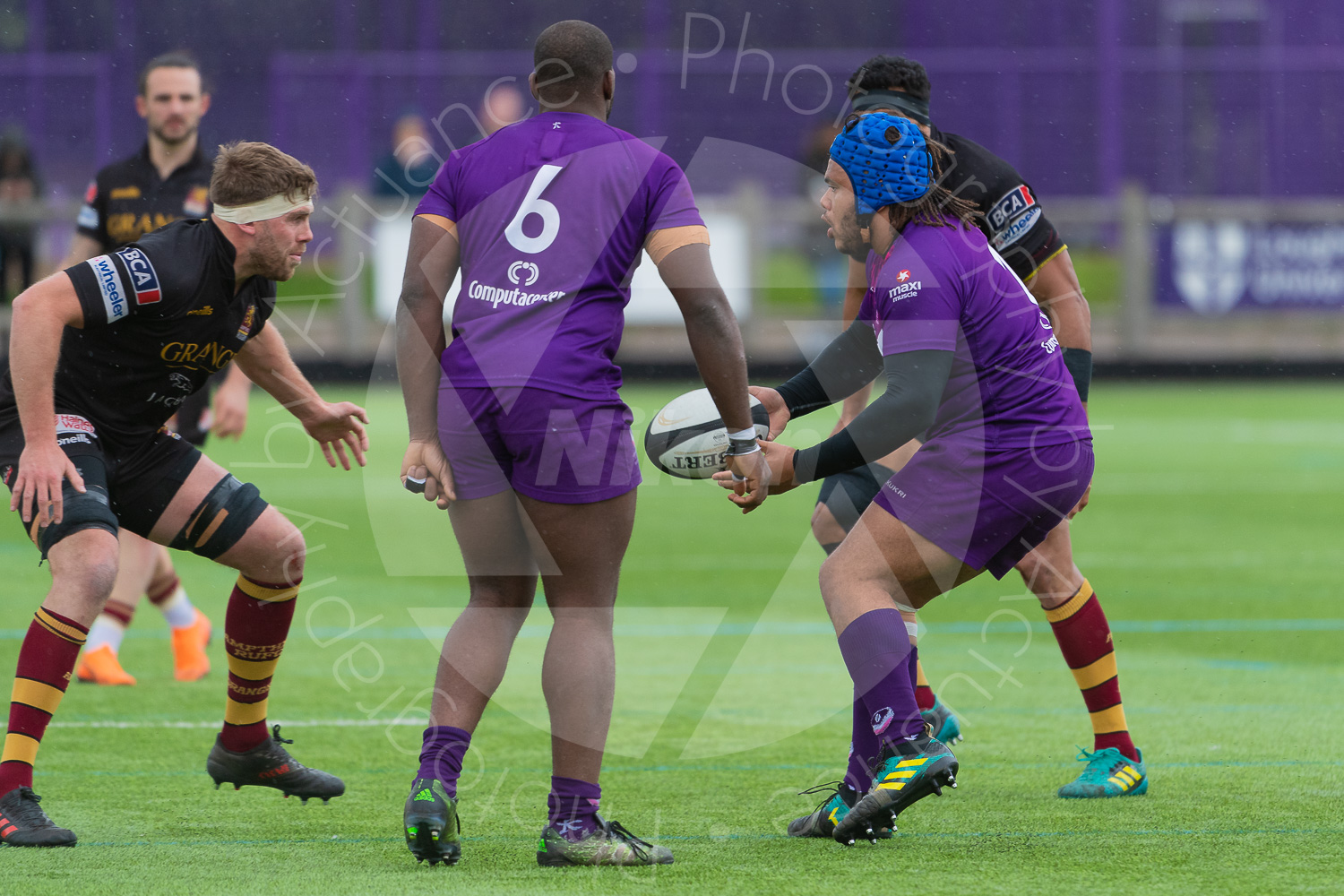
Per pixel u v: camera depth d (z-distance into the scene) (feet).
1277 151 259.39
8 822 40.50
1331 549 107.65
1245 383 246.88
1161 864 38.58
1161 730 57.00
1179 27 258.98
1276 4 257.34
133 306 42.34
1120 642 76.38
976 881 36.94
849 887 36.40
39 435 40.91
